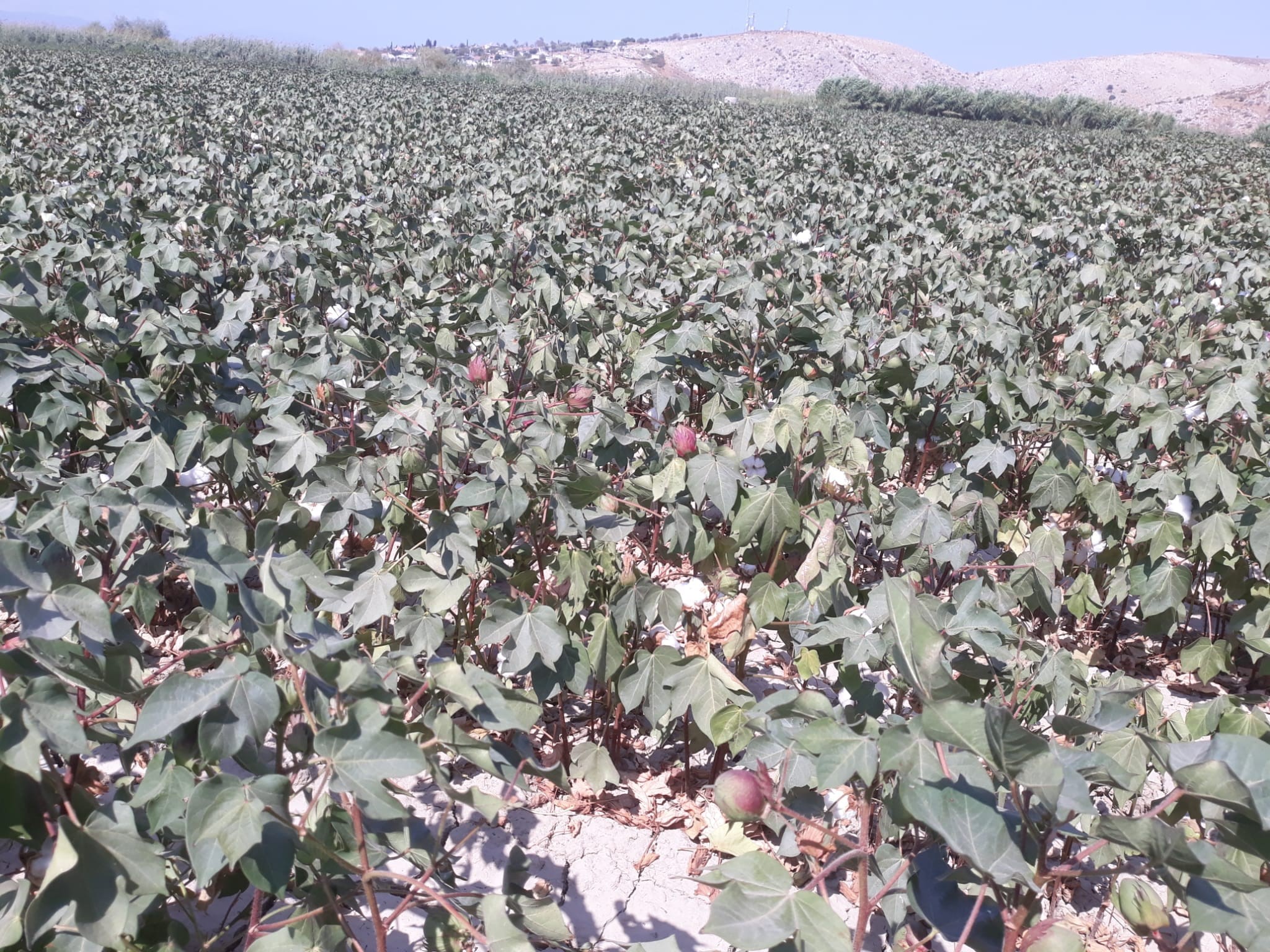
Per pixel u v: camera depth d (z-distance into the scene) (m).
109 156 12.30
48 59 34.50
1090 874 1.81
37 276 5.00
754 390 5.05
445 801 3.42
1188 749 1.73
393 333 5.61
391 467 3.55
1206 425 4.75
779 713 2.33
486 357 5.11
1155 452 4.99
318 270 6.03
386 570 3.00
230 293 6.38
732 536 3.70
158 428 3.53
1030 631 4.59
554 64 188.75
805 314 5.82
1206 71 172.75
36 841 2.00
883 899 2.38
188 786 2.03
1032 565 3.42
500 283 5.86
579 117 27.50
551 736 3.79
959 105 58.09
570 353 5.16
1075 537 4.70
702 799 3.57
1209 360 5.31
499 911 1.95
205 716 1.81
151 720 1.79
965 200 15.36
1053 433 4.70
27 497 3.00
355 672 1.83
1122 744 2.73
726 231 9.62
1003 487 5.15
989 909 2.01
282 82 35.97
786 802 2.42
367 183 12.28
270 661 2.43
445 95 36.00
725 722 2.91
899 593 1.84
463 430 3.57
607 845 3.34
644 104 38.12
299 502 3.56
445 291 6.82
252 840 1.76
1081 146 32.06
